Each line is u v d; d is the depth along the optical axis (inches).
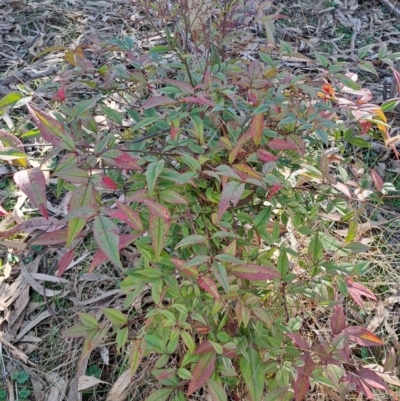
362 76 108.2
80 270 72.2
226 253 42.8
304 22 127.6
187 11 57.3
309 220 55.1
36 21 121.0
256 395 46.1
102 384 61.2
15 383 61.5
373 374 46.4
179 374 45.5
